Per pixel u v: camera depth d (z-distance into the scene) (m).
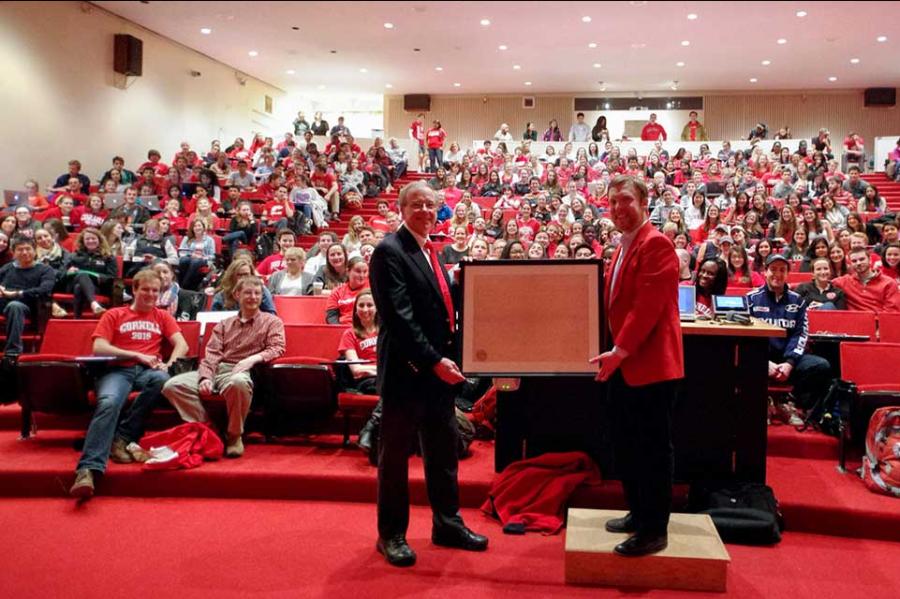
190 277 7.09
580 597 2.53
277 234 8.30
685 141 17.03
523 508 3.23
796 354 4.06
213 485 3.54
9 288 5.62
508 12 12.08
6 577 2.64
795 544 3.02
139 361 3.97
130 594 2.51
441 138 16.00
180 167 11.82
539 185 12.59
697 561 2.57
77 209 9.34
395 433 2.79
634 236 2.64
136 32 13.15
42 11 10.98
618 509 3.29
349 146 14.54
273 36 13.89
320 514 3.33
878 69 16.16
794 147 16.00
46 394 3.92
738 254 6.00
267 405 4.09
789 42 13.76
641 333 2.49
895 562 2.84
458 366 2.80
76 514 3.31
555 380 3.54
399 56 15.48
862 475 3.46
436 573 2.70
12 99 10.51
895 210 12.61
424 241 2.85
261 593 2.53
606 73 16.95
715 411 3.38
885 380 3.80
